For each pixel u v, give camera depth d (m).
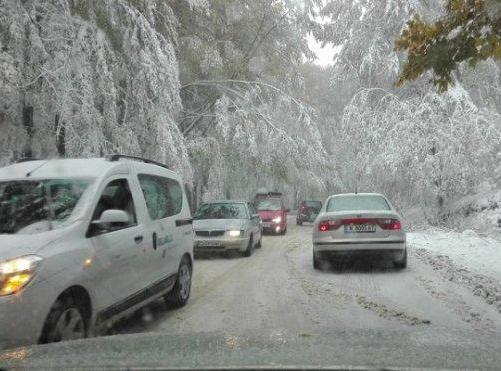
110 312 4.90
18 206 4.88
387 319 6.11
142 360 2.38
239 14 24.25
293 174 25.36
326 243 9.70
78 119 13.14
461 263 10.95
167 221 6.69
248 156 23.92
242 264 11.54
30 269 3.91
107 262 4.85
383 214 9.62
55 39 12.89
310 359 2.31
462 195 22.02
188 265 7.45
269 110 24.62
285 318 6.24
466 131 21.45
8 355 2.65
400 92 24.84
